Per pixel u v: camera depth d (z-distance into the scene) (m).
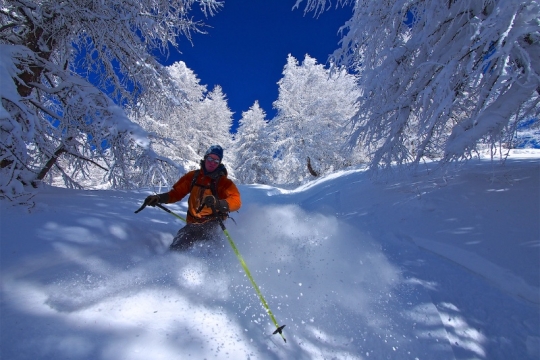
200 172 3.12
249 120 29.22
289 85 24.75
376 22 4.73
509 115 3.39
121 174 4.55
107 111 4.20
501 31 2.86
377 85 4.60
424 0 4.30
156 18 5.52
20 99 3.28
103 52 5.32
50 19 4.44
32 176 3.89
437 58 4.16
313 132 23.14
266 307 1.73
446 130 4.93
